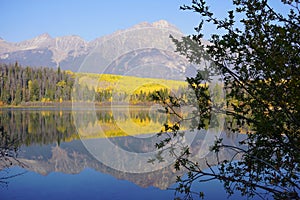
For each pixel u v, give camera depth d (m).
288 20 3.20
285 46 2.92
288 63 2.94
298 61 2.87
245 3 3.14
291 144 3.18
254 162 3.48
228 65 3.31
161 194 5.96
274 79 2.97
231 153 6.66
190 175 3.35
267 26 3.11
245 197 5.57
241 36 3.15
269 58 2.90
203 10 3.11
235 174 3.47
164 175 5.43
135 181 6.40
